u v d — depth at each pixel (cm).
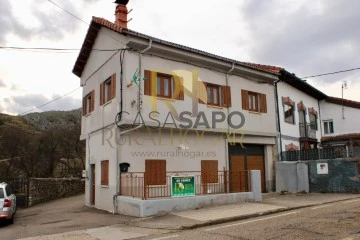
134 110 1420
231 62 1780
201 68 1694
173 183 1325
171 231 978
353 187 1802
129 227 1064
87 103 1873
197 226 1034
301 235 811
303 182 1938
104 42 1659
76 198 2353
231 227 985
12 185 2162
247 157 1916
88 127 1834
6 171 3606
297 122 2428
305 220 1019
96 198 1655
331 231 841
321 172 1909
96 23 1673
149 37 1442
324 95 2895
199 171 1566
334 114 2953
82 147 4394
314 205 1391
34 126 6869
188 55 1602
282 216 1138
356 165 1803
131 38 1418
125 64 1429
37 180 2219
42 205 2095
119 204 1384
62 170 4072
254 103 1972
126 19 1677
